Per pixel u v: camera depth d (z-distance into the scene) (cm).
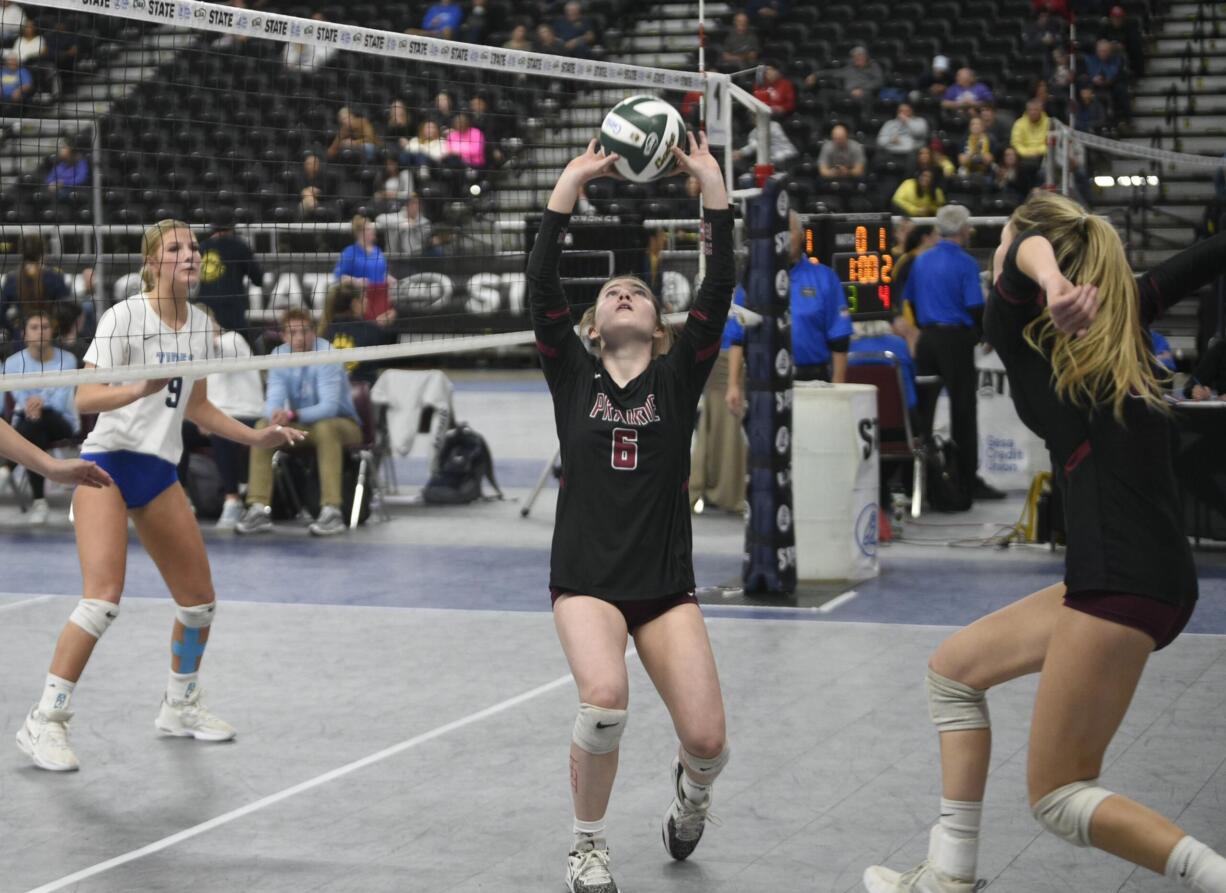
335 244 1359
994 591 840
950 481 1138
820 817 473
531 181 1752
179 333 547
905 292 1178
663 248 1045
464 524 1120
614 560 407
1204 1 2231
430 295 1273
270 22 558
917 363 1155
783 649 698
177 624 562
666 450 411
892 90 2034
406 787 509
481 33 2216
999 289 361
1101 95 1997
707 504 1184
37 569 943
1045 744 349
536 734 570
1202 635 725
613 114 460
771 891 414
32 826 473
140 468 540
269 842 457
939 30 2223
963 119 1941
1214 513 958
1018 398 365
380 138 1461
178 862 440
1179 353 1421
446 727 580
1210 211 1548
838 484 862
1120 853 340
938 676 379
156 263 541
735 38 2064
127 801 497
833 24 2233
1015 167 1789
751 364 809
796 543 865
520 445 1555
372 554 991
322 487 1068
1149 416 350
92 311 1157
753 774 516
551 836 460
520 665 680
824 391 860
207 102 1727
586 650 395
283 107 1655
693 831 429
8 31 1672
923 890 382
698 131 774
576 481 412
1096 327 347
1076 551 347
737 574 895
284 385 1071
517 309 1455
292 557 980
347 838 460
